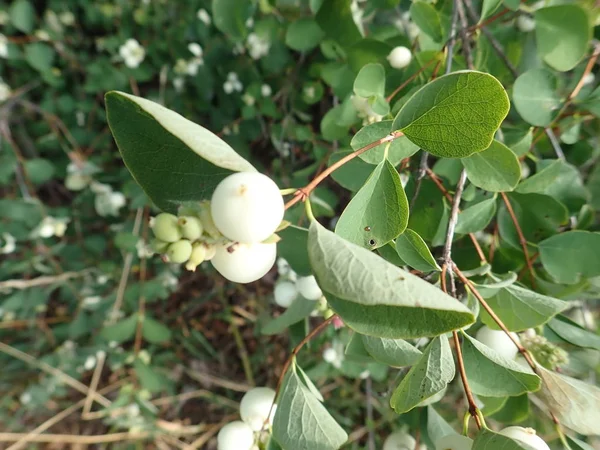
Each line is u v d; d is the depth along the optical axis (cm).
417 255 10
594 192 17
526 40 18
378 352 12
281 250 13
